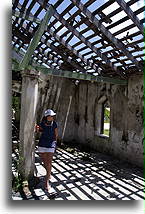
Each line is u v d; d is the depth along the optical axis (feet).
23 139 17.19
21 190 15.44
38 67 19.94
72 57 24.89
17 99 32.32
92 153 28.89
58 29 18.97
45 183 15.97
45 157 15.87
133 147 23.79
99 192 16.06
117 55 20.45
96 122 31.12
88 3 14.92
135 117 23.77
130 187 17.30
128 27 15.90
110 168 22.21
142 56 19.08
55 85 34.99
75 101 36.68
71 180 18.30
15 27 20.27
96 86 31.45
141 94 22.99
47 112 16.11
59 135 35.04
